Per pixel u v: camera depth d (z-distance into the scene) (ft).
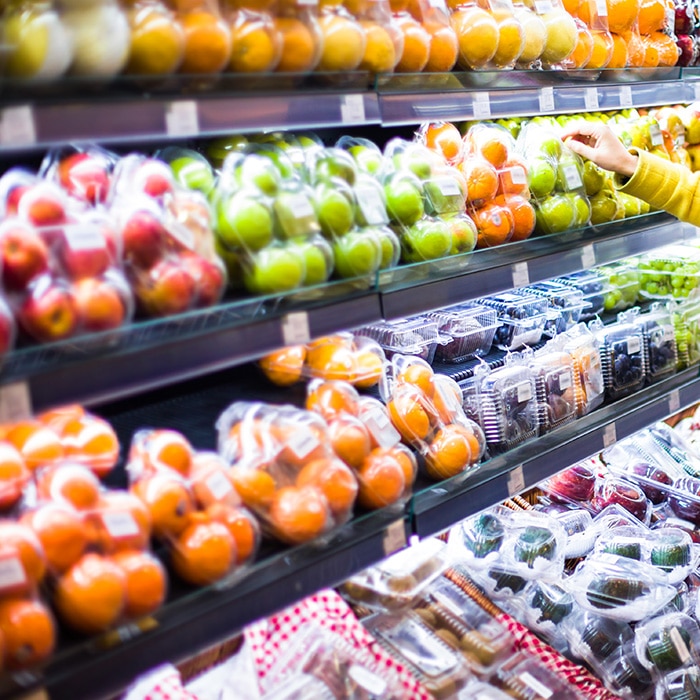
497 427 6.25
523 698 5.65
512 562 6.64
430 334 6.89
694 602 7.03
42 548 3.65
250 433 4.74
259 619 4.31
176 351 3.97
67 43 3.66
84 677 3.62
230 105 4.29
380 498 5.03
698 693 6.18
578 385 7.01
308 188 4.96
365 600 5.95
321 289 4.81
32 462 4.04
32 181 4.13
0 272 3.59
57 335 3.66
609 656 6.46
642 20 7.72
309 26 4.75
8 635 3.40
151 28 3.98
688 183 7.09
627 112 8.53
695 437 9.59
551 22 6.55
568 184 6.71
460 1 5.97
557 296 8.03
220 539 4.18
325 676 5.06
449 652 5.64
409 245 5.63
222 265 4.43
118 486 4.59
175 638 3.96
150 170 4.42
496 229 6.17
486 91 5.94
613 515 7.70
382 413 5.31
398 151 5.91
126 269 4.09
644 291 8.98
